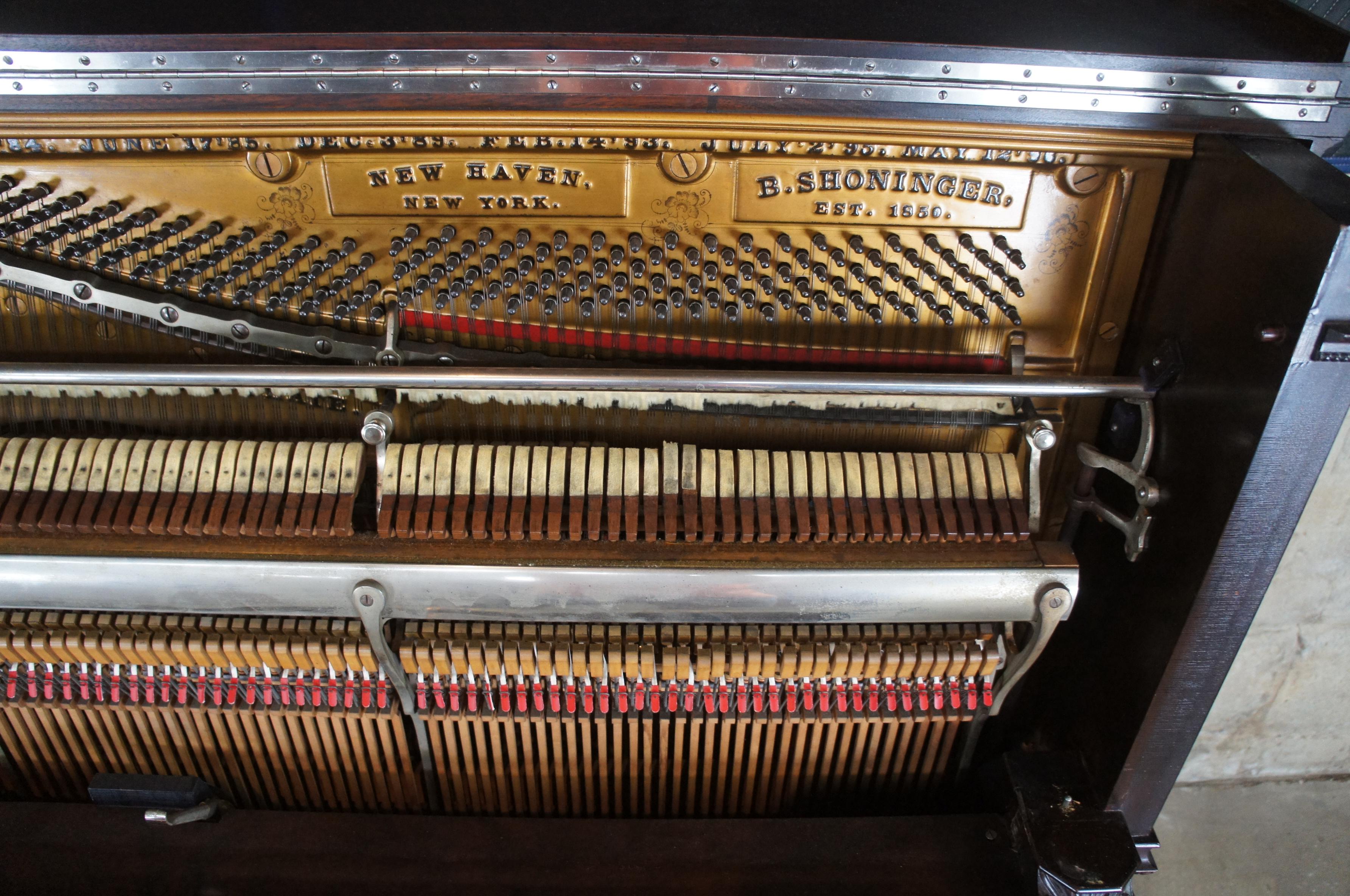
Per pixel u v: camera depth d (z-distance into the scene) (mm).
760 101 1299
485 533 1519
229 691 1713
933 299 1536
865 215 1460
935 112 1307
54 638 1612
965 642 1642
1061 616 1529
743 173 1420
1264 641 2180
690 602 1498
